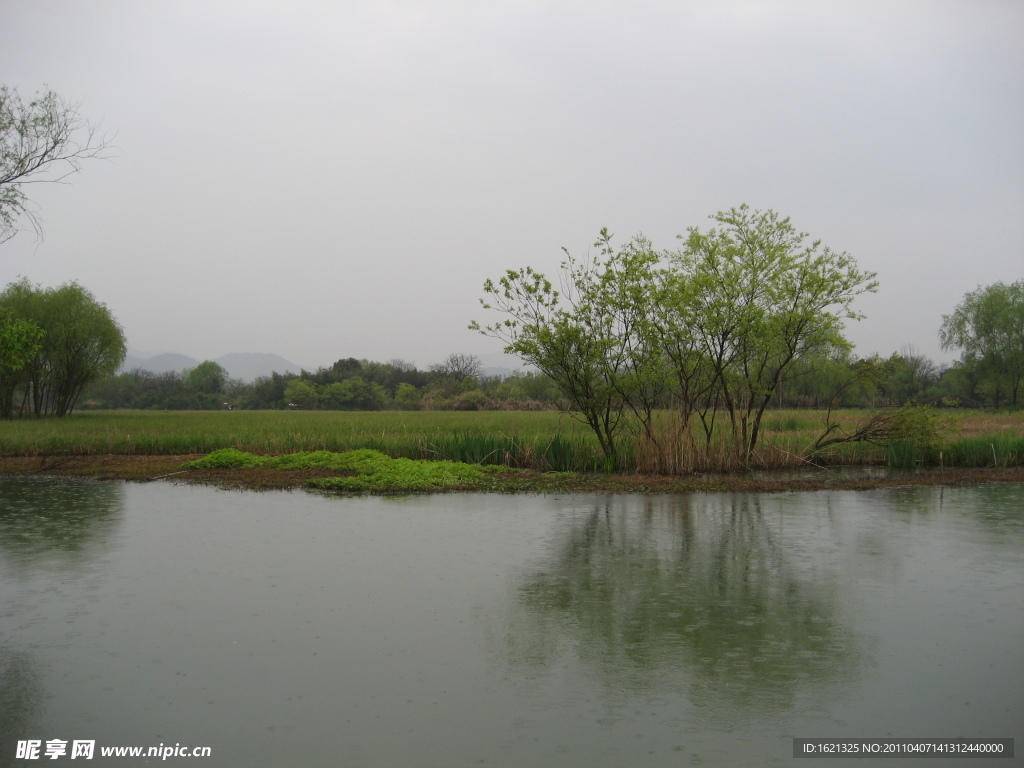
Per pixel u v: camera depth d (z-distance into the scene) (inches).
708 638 283.6
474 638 283.0
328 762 193.8
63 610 314.5
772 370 850.1
